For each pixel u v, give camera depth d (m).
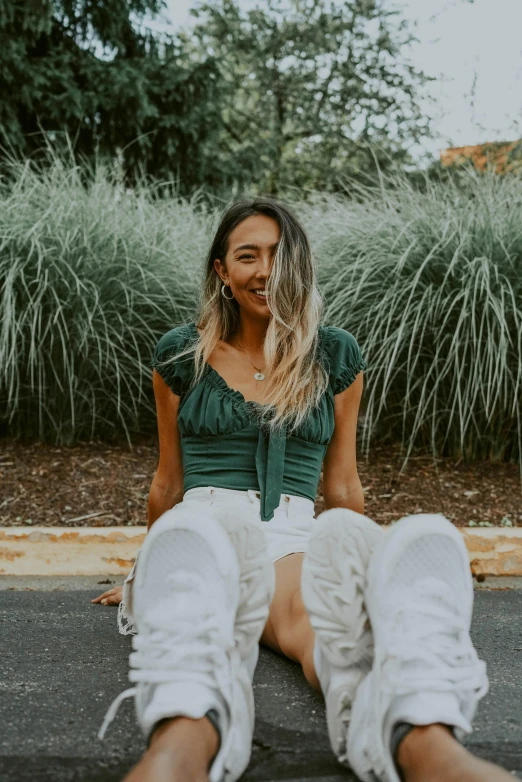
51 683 1.55
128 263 3.85
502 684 1.58
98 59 8.03
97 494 3.27
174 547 1.15
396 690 1.01
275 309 1.68
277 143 15.18
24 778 1.11
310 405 1.67
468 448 3.65
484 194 3.98
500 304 3.46
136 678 1.07
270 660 1.71
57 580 2.71
